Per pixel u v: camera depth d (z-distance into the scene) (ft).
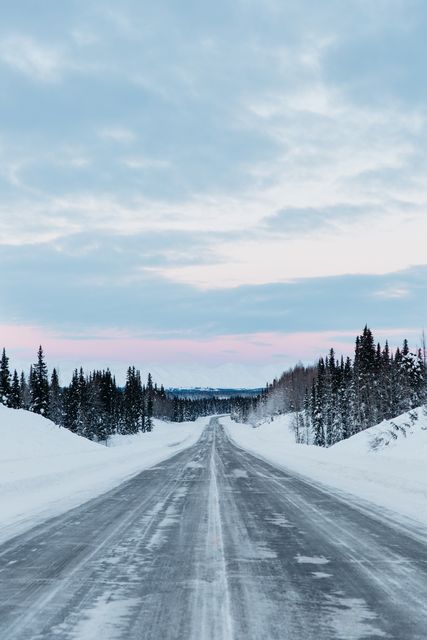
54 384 289.12
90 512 35.96
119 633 14.06
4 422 133.90
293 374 462.60
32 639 13.64
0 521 32.22
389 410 191.93
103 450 128.47
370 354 214.69
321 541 26.23
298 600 16.85
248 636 13.80
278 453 115.75
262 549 24.47
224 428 407.85
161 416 581.94
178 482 57.41
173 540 26.53
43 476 55.31
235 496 45.01
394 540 26.40
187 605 16.38
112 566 21.26
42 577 19.62
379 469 60.39
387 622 14.85
